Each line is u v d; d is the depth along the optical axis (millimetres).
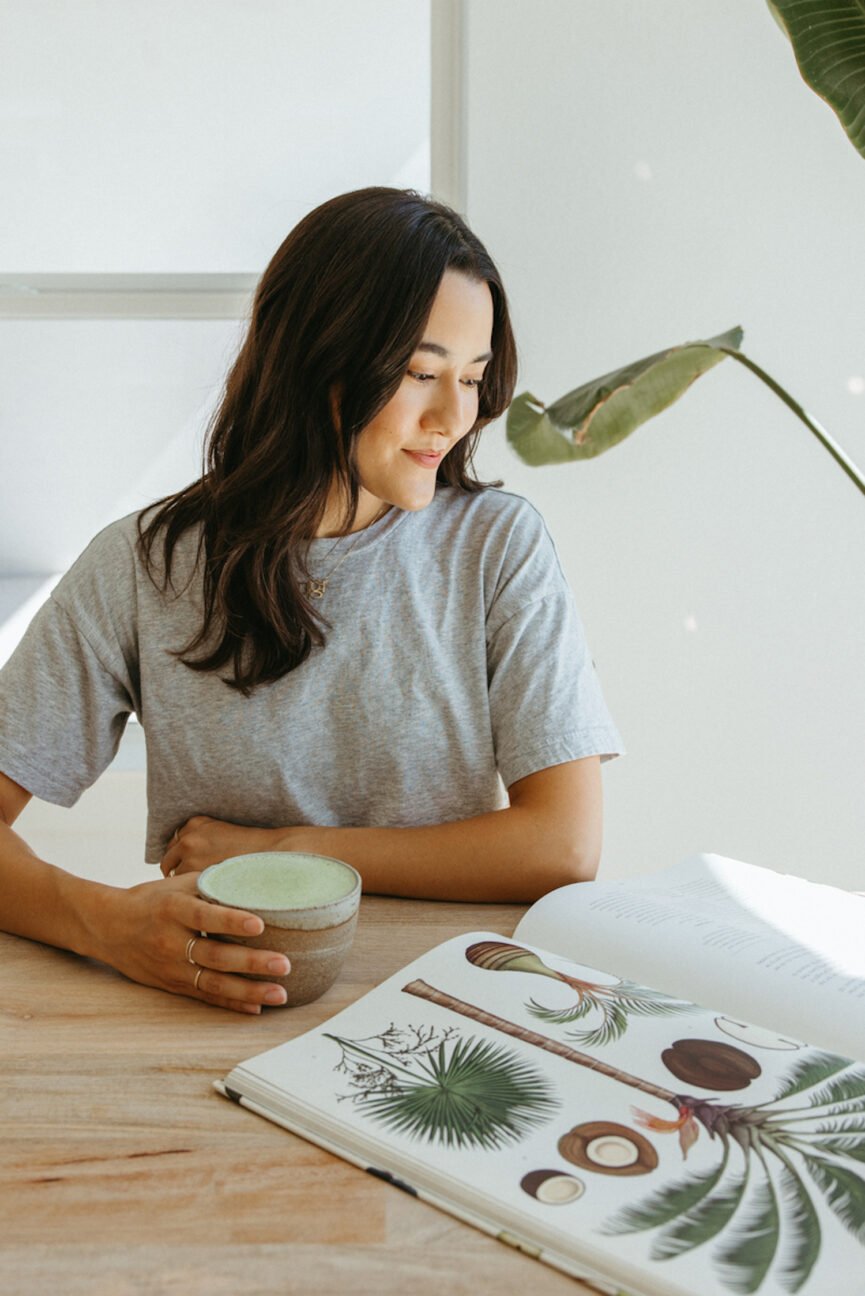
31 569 2355
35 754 1095
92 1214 537
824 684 2074
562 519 2014
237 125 2014
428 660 1126
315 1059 653
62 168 2021
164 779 1137
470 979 746
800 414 1421
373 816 1149
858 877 2125
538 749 1092
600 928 814
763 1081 629
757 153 1893
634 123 1880
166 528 1117
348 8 1972
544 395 1967
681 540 2027
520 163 1890
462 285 973
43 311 2070
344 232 976
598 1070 641
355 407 988
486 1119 595
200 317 2082
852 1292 477
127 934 776
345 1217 537
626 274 1929
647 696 2082
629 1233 512
